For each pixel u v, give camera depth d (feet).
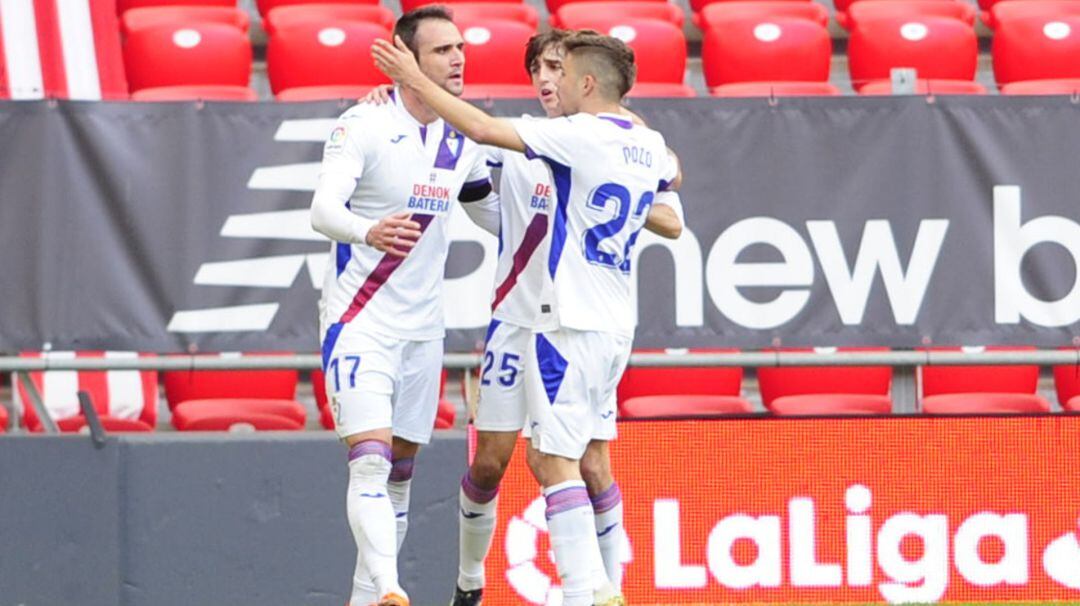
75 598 79.05
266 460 79.92
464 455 80.48
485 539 68.95
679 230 66.13
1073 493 81.25
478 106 80.18
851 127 80.69
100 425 79.05
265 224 79.87
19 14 103.19
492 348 66.95
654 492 80.74
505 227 66.95
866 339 80.79
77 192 79.41
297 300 80.02
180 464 79.51
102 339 79.51
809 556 80.94
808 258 80.74
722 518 80.79
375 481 63.10
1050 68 104.47
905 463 81.10
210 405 88.28
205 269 79.71
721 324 80.69
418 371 65.87
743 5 113.09
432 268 65.46
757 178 80.69
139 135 79.66
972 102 80.84
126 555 79.36
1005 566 81.15
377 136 63.52
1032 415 81.15
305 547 79.92
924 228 80.74
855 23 112.06
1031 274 80.89
